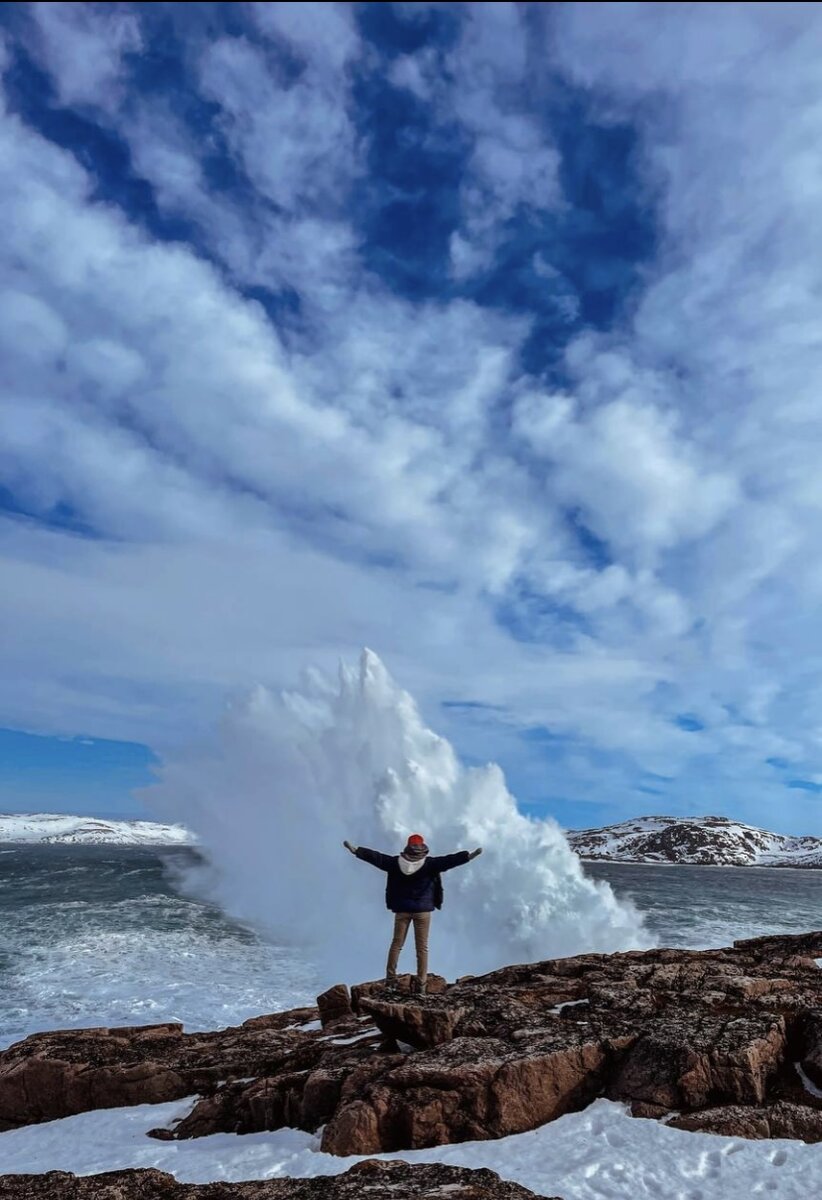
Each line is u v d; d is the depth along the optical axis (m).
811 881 97.12
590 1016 9.00
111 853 107.69
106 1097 9.85
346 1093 7.62
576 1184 5.72
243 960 23.25
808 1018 8.14
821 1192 5.48
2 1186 6.45
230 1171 6.66
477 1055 7.71
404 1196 5.48
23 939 26.50
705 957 12.95
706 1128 6.65
